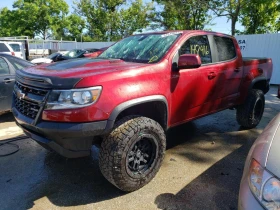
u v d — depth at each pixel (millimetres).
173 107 3121
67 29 40094
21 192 2770
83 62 3016
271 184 1525
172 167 3320
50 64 3082
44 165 3373
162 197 2680
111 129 2439
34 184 2926
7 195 2715
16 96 2906
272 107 6609
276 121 2125
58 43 22609
